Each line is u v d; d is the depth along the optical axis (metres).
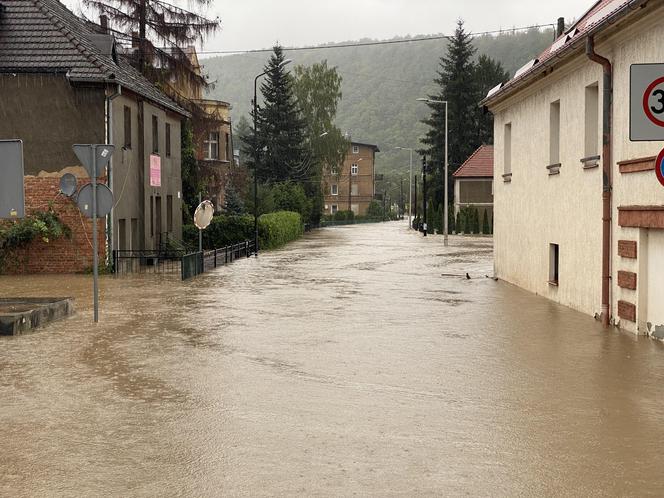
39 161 24.78
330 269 27.45
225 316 15.01
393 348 11.55
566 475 5.98
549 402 8.28
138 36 37.03
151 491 5.64
